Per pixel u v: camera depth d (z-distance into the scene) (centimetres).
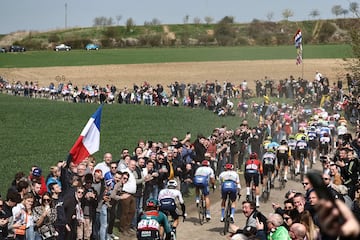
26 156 5150
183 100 10912
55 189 2344
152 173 3231
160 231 2295
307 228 1524
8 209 2155
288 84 10881
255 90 12356
